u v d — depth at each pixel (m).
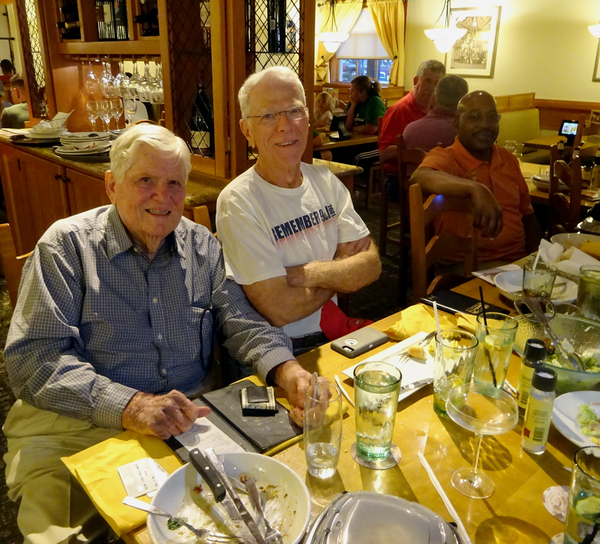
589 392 1.09
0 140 3.67
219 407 1.12
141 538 0.80
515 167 2.56
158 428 1.02
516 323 1.23
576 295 1.56
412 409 1.12
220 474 0.87
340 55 8.75
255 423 1.07
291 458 0.97
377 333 1.41
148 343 1.36
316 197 1.78
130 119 3.36
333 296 1.88
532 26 6.26
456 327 1.44
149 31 2.93
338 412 0.92
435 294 1.65
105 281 1.31
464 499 0.87
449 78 3.21
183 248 1.42
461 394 0.95
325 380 0.99
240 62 2.19
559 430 0.99
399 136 3.11
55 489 1.21
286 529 0.80
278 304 1.54
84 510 1.20
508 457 0.97
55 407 1.19
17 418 1.38
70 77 3.81
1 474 1.93
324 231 1.79
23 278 1.32
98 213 1.39
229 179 2.39
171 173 1.28
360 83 5.21
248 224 1.56
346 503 0.81
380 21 7.73
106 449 0.98
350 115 5.34
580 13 5.87
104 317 1.31
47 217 3.40
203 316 1.44
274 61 2.37
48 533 1.14
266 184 1.67
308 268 1.64
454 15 6.91
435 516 0.78
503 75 6.65
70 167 2.93
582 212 2.80
